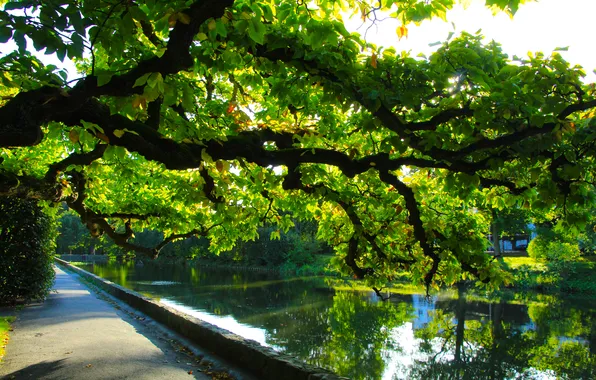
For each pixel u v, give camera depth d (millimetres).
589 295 25500
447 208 6934
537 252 31312
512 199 5121
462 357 12969
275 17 3805
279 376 6020
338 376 5324
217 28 3139
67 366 6922
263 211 8305
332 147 6258
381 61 3955
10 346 8289
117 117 3623
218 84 7324
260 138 4895
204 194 5715
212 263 62250
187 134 4098
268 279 39125
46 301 15414
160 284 32938
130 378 6336
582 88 4125
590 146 4027
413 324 17531
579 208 4242
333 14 3861
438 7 3338
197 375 6617
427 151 4141
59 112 3174
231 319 18484
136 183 10273
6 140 2910
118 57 3305
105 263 60812
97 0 3064
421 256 7219
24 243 14281
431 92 4098
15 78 3695
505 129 3875
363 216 7219
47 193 6172
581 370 11953
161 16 2984
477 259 6117
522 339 15195
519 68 3961
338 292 28047
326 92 3803
